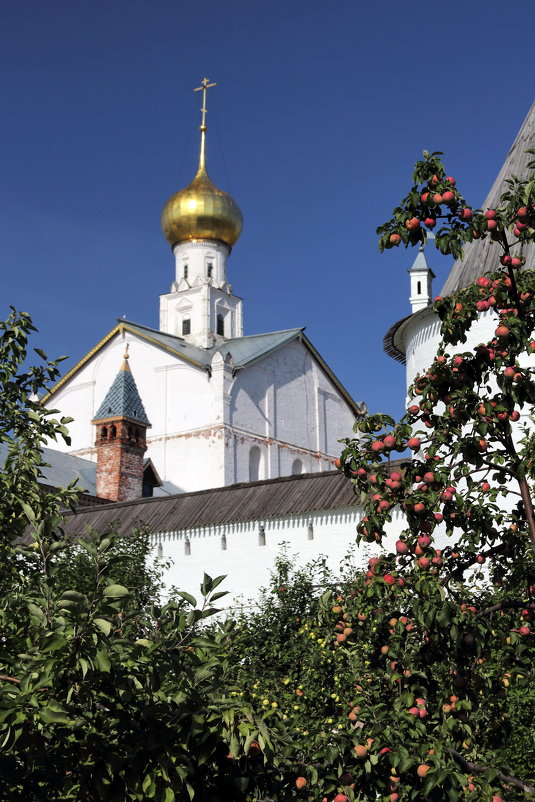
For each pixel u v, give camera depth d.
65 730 5.57
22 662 5.36
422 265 30.39
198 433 52.47
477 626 6.84
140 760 5.52
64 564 6.73
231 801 5.96
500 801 5.98
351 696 8.66
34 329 9.52
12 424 9.23
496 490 7.39
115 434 43.56
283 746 5.82
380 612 7.45
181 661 5.48
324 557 23.97
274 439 55.59
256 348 56.59
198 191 61.00
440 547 21.70
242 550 25.58
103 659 5.06
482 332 21.95
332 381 61.75
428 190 6.96
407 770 6.15
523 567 7.88
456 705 6.83
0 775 5.42
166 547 26.97
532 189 6.80
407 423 7.36
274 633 16.34
